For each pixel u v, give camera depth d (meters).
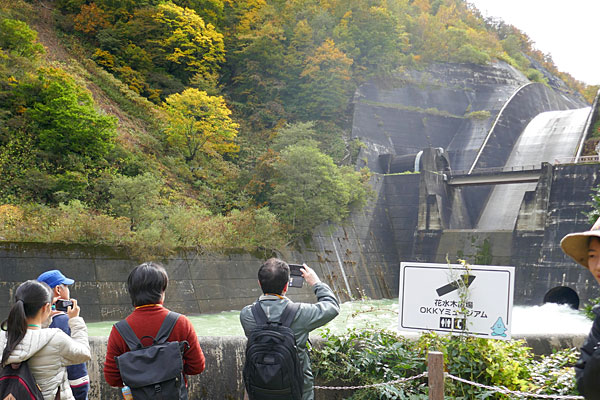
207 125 46.09
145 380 4.29
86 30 52.19
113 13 55.34
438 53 73.62
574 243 3.08
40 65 40.62
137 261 28.70
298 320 4.93
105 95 47.38
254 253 35.38
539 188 42.00
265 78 62.88
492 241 43.88
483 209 55.97
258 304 5.04
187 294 30.33
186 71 58.34
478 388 6.27
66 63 46.84
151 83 54.62
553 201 41.28
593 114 53.25
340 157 53.91
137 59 53.69
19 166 33.50
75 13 55.22
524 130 64.31
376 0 71.81
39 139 35.56
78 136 35.56
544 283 40.03
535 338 7.49
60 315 5.54
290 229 39.88
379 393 6.49
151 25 55.16
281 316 4.91
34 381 4.59
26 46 39.41
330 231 43.09
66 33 52.38
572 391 6.08
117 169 38.62
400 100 64.12
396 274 47.97
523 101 65.75
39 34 48.66
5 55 37.03
